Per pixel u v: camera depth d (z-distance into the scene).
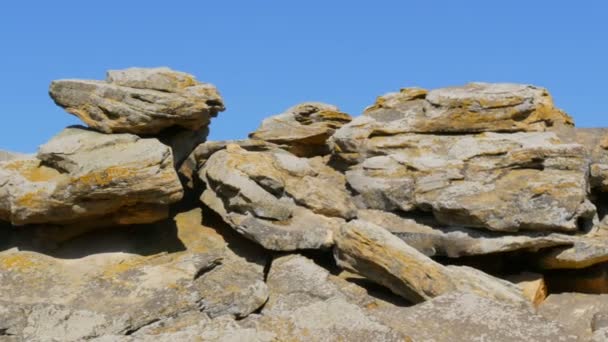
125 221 18.14
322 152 24.80
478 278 17.03
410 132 22.12
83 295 16.33
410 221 19.98
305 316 13.05
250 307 16.80
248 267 18.39
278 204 19.19
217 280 17.33
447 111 21.94
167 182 17.56
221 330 12.55
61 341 13.88
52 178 17.81
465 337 12.89
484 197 18.75
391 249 17.22
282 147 24.17
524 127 21.55
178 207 21.12
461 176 19.47
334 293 17.20
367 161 21.28
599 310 17.39
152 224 19.70
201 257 17.83
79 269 17.59
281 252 18.92
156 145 18.12
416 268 16.91
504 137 21.02
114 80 19.94
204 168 21.20
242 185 19.12
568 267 18.66
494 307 13.86
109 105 19.03
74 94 19.47
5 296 16.25
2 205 17.69
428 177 19.66
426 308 13.98
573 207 18.17
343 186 21.95
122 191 17.28
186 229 20.06
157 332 14.95
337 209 19.72
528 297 17.94
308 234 18.73
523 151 19.39
